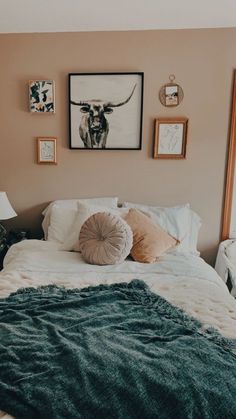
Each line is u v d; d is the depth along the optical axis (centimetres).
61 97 258
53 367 91
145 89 251
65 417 77
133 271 187
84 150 263
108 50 249
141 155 261
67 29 247
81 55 251
